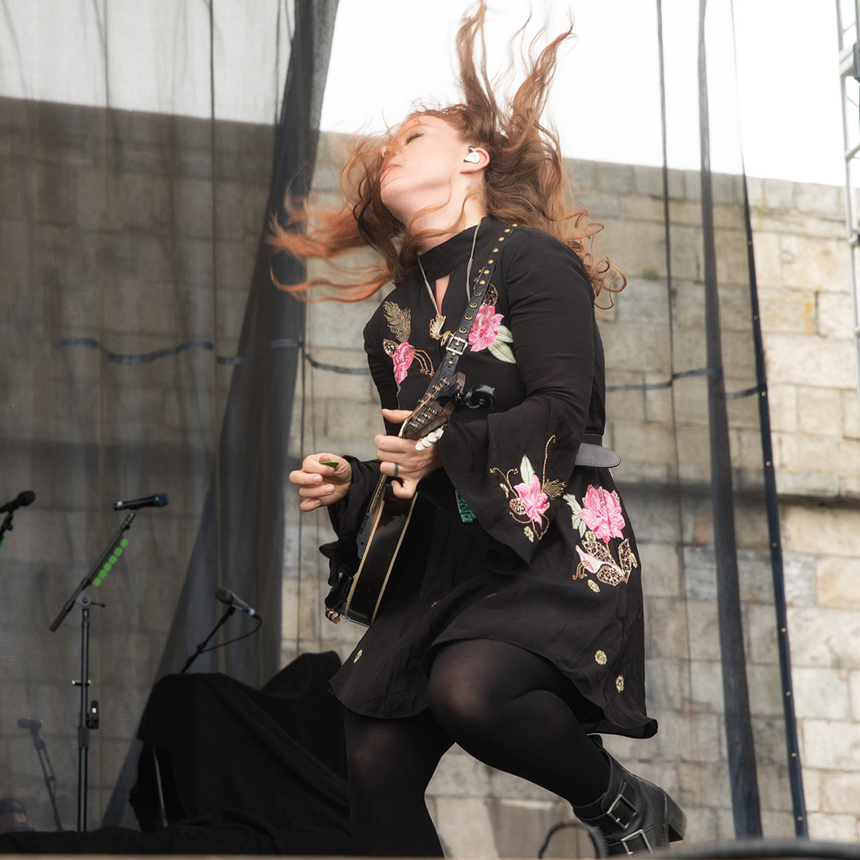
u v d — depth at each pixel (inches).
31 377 182.9
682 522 195.2
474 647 78.2
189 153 195.8
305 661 171.9
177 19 199.5
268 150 197.8
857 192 324.2
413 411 84.7
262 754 154.6
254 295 193.8
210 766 152.9
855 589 326.3
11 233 186.7
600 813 80.7
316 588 187.5
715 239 205.2
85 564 178.7
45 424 182.1
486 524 78.5
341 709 169.0
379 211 104.4
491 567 82.7
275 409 190.5
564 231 106.5
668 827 85.7
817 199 348.2
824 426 335.0
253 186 196.4
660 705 186.1
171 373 189.2
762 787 184.4
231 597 176.9
